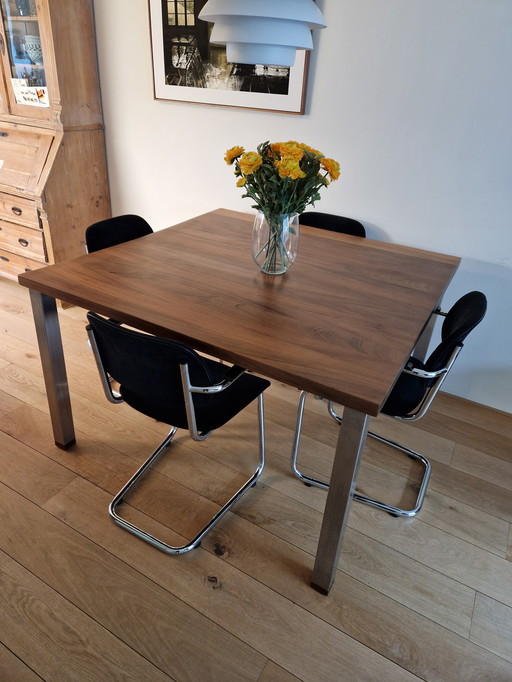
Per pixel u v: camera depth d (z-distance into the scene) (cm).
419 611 146
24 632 135
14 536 160
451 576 157
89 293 152
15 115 290
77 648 132
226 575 153
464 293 228
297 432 181
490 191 206
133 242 194
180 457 196
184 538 163
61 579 149
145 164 295
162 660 131
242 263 181
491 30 184
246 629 139
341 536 139
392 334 139
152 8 248
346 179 236
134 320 140
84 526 165
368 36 206
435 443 214
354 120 223
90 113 288
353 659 133
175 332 134
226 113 254
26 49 266
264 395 238
